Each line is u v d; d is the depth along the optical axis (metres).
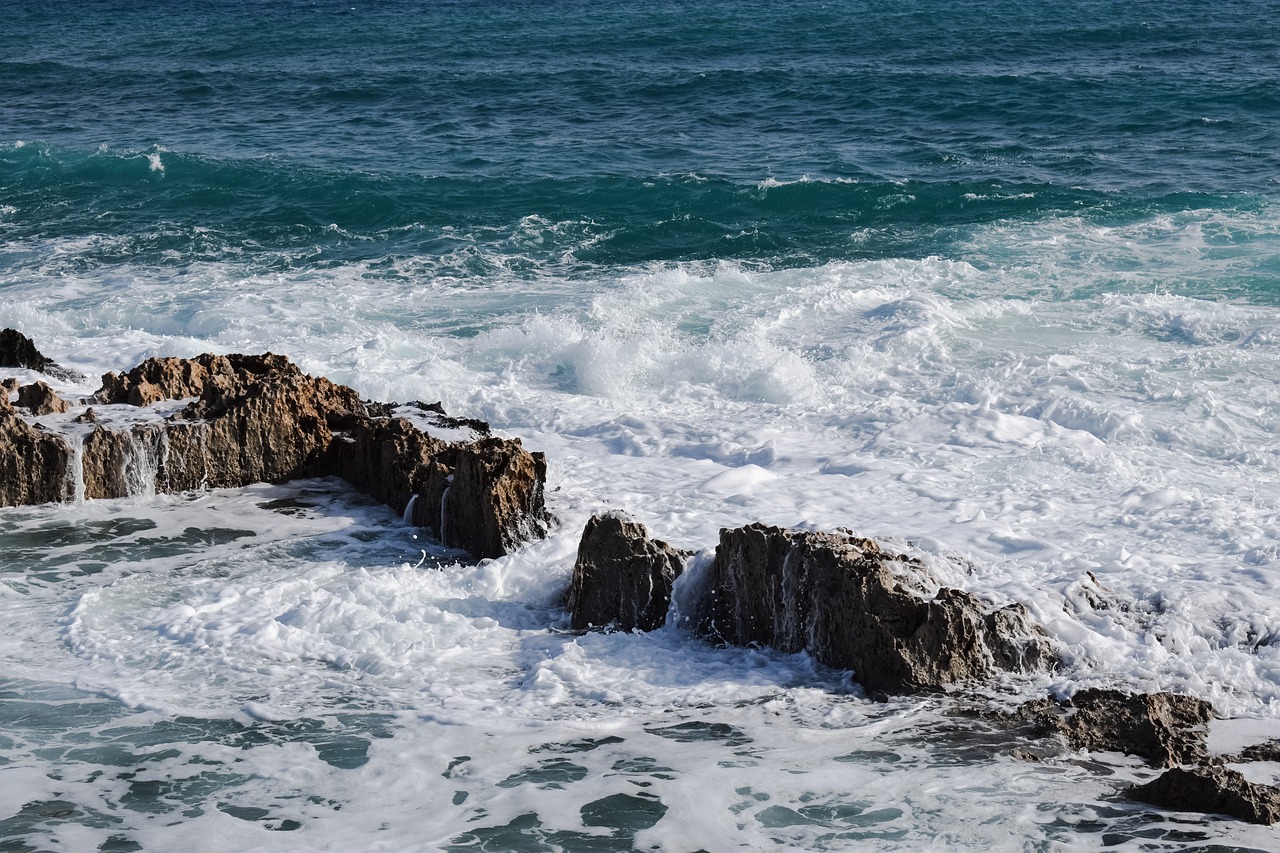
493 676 8.59
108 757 7.45
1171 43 57.34
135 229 25.91
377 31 74.75
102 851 6.48
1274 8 75.44
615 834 6.59
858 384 15.56
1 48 67.31
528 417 14.76
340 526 11.52
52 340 17.73
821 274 20.75
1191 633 8.57
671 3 94.38
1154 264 20.72
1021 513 11.11
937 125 37.38
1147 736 7.41
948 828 6.56
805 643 8.70
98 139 37.28
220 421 12.36
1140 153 31.52
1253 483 11.91
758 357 16.12
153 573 10.35
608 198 27.92
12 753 7.49
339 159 33.03
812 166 31.25
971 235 23.66
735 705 8.04
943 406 14.20
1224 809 6.62
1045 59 52.72
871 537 10.05
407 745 7.58
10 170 31.64
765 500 11.62
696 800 6.89
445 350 17.28
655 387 15.92
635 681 8.43
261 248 24.33
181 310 19.44
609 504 11.48
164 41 70.62
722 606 9.15
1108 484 11.88
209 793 7.05
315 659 8.81
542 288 20.89
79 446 11.87
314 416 12.88
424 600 9.77
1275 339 16.02
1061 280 19.98
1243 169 28.73
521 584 10.02
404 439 11.99
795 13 80.50
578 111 41.75
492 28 75.06
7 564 10.51
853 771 7.16
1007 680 8.23
